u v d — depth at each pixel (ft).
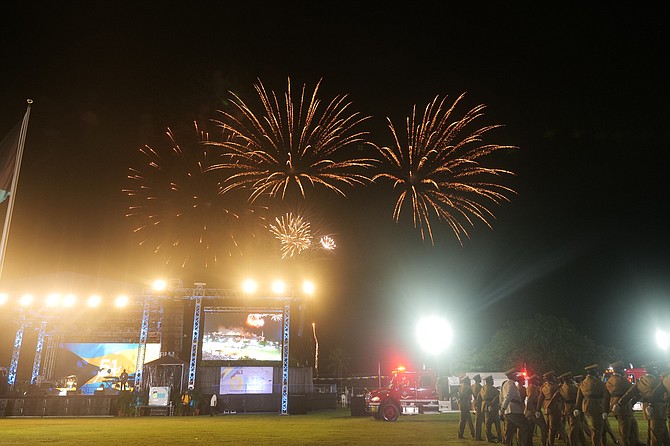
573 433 39.63
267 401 106.63
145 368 103.60
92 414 97.96
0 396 97.66
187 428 65.31
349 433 55.67
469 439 48.62
